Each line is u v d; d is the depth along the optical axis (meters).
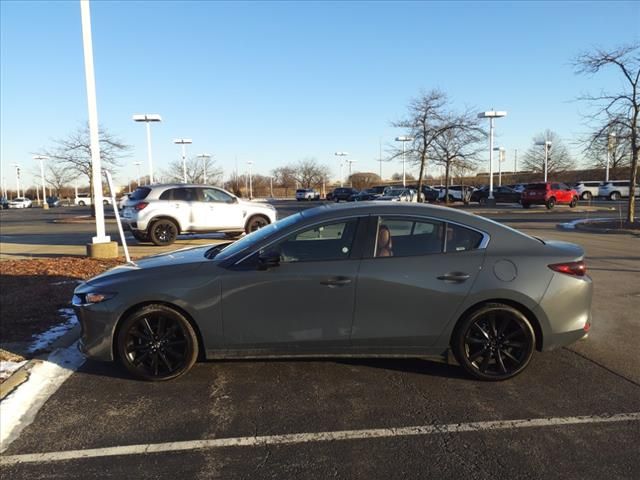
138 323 4.25
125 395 4.09
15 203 63.41
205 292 4.16
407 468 3.04
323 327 4.20
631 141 17.62
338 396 4.05
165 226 13.73
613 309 6.68
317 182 81.69
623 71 16.86
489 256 4.25
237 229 14.54
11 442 3.38
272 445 3.32
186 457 3.18
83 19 10.27
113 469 3.06
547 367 4.63
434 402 3.93
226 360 4.81
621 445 3.27
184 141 40.47
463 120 31.05
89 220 28.16
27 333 5.49
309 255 4.29
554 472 2.98
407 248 4.28
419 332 4.22
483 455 3.18
